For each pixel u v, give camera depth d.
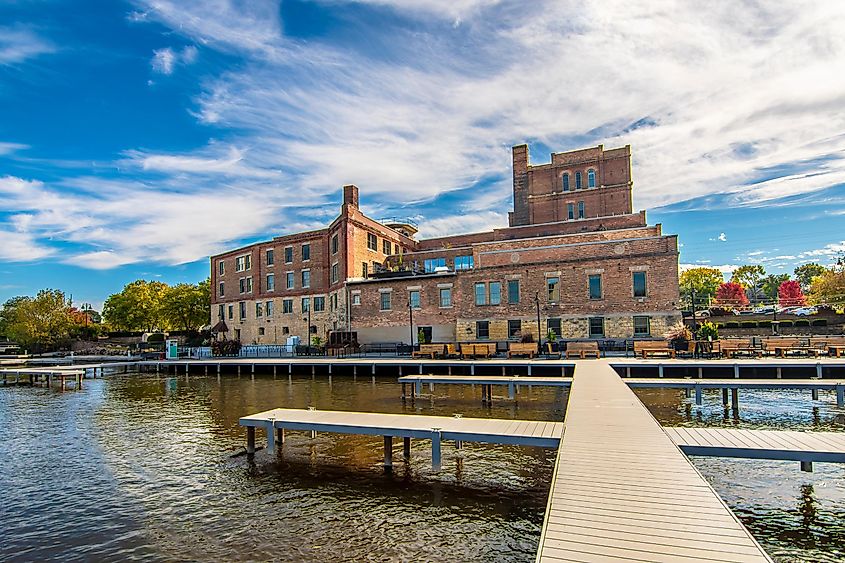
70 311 73.12
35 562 7.11
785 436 9.59
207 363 33.75
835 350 24.45
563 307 34.12
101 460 12.14
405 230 60.03
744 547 4.96
